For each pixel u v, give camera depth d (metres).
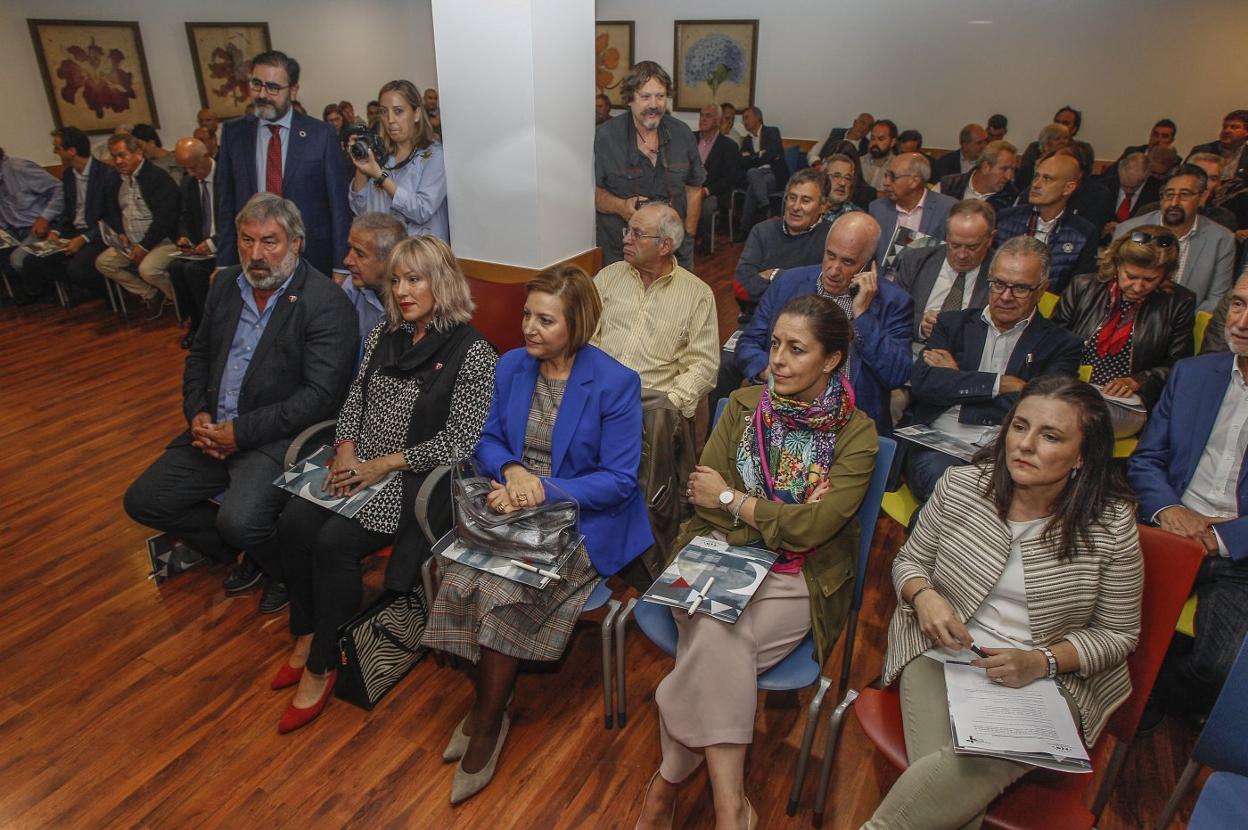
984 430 2.29
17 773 1.91
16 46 6.23
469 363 2.20
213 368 2.50
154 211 5.14
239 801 1.84
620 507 2.04
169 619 2.47
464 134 3.10
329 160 3.37
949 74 8.04
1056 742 1.31
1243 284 1.92
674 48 9.12
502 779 1.90
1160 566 1.45
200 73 7.52
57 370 4.43
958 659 1.50
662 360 2.65
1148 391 2.56
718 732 1.56
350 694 2.12
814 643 1.72
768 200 6.88
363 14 9.05
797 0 8.42
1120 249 2.59
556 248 3.25
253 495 2.32
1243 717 1.38
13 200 5.72
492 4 2.84
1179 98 7.21
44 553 2.78
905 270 3.06
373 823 1.79
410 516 2.11
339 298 2.46
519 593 1.82
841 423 1.79
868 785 1.88
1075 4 7.34
